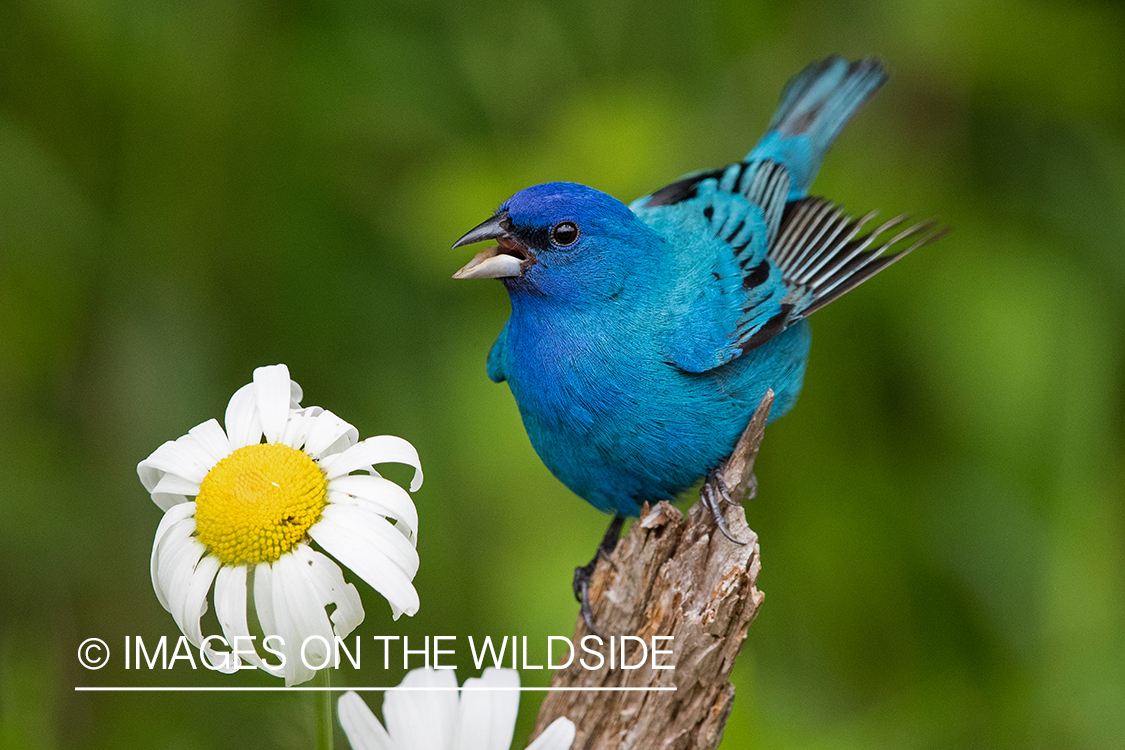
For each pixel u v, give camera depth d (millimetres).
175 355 9875
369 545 4195
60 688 9234
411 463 4352
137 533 9695
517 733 8875
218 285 10211
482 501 9711
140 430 9734
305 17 10133
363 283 10398
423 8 10227
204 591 4207
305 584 4184
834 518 10188
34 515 9383
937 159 10570
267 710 7754
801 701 9867
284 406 4508
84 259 9891
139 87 9773
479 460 9516
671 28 10328
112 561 9602
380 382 10234
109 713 9203
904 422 10250
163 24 9664
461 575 9672
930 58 10523
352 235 10406
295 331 10281
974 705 9945
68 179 9797
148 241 9992
